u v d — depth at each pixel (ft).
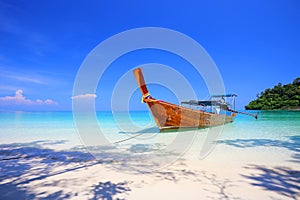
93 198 11.18
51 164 18.79
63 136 40.34
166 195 11.62
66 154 23.62
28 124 69.05
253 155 22.74
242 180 14.17
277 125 61.62
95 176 15.05
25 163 19.16
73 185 13.15
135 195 11.61
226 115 63.00
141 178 14.60
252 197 11.42
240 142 31.91
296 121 78.64
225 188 12.71
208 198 11.26
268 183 13.62
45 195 11.57
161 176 15.07
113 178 14.60
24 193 11.84
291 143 30.91
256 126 58.75
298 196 11.57
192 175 15.28
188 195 11.63
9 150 26.32
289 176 15.10
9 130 50.98
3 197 11.27
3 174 15.55
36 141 34.17
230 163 19.10
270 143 31.12
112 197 11.32
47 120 91.35
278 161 19.90
